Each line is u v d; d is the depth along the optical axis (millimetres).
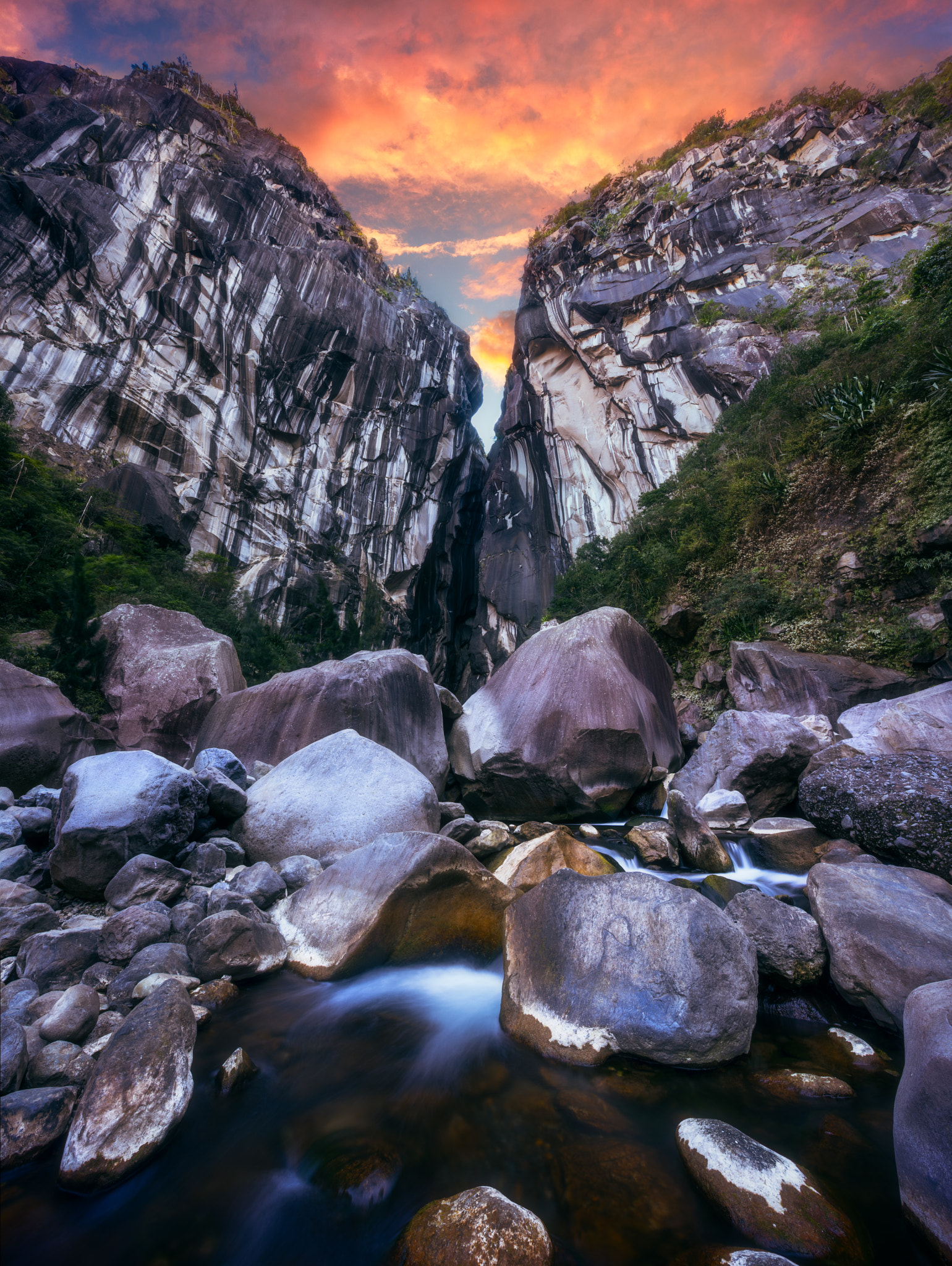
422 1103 2057
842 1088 2086
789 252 28484
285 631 30234
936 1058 1617
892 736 5824
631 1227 1537
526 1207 1605
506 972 2771
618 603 19797
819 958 2885
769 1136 1886
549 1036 2408
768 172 31734
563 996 2529
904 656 10281
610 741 6668
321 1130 1918
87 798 3697
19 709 5113
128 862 3553
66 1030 2229
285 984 2914
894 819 4289
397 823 4551
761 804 6441
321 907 3324
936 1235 1430
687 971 2359
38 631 11227
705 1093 2102
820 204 29328
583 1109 2025
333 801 4652
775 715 6898
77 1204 1630
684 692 14117
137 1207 1635
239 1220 1601
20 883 3512
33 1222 1572
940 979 2455
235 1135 1888
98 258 30922
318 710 6637
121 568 20391
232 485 33219
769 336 26031
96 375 29391
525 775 6805
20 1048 2006
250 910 3369
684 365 28047
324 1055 2350
